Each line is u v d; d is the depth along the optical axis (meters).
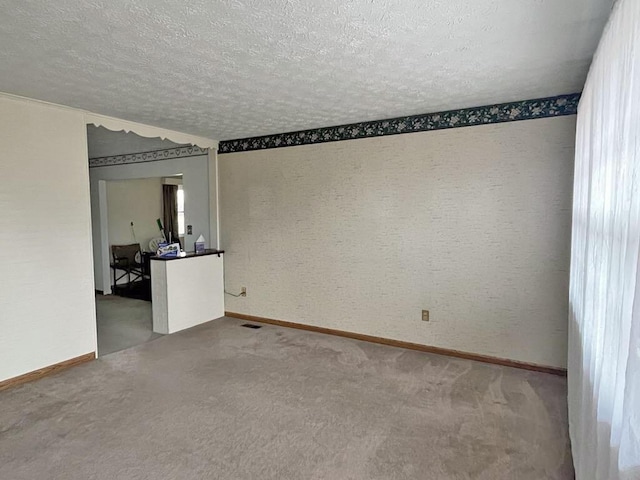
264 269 5.07
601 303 1.52
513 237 3.60
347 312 4.50
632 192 1.09
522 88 3.09
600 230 1.61
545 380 3.35
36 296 3.43
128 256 7.69
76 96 3.25
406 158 4.04
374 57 2.43
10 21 1.96
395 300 4.20
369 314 4.36
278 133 4.78
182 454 2.33
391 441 2.47
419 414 2.79
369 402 2.96
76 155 3.70
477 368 3.61
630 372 0.99
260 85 2.97
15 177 3.28
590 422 1.62
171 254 4.93
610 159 1.45
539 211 3.48
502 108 3.55
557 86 3.04
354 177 4.34
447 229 3.88
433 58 2.45
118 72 2.69
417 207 4.01
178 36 2.14
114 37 2.15
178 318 4.76
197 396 3.06
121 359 3.85
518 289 3.61
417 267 4.06
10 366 3.27
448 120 3.79
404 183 4.06
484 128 3.64
